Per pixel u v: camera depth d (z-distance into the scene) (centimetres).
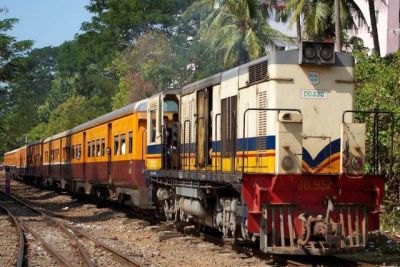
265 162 1126
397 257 1222
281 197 1099
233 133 1251
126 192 2073
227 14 3759
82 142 2805
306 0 2841
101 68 5662
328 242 1047
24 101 8881
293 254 1105
